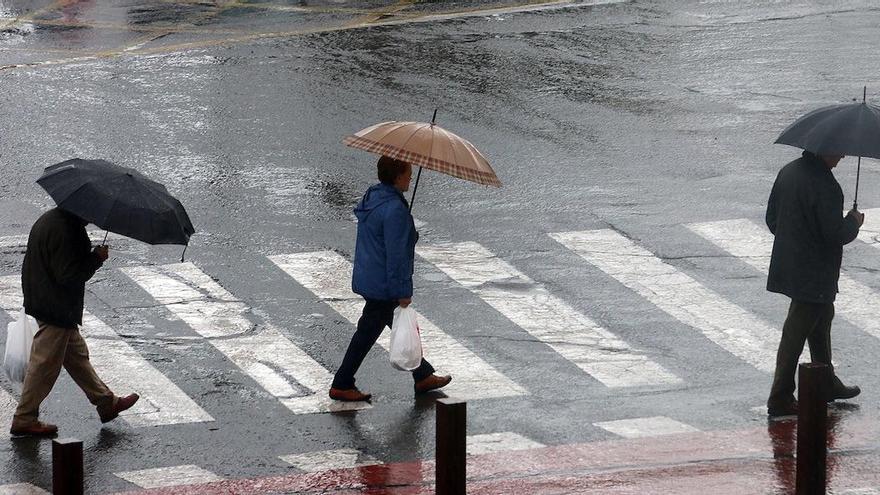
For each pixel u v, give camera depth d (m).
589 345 30.92
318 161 44.00
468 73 53.59
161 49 58.75
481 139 45.94
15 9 68.38
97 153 44.41
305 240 37.69
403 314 27.22
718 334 31.55
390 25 61.59
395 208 26.50
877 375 28.94
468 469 23.48
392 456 24.78
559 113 48.84
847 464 23.23
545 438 25.48
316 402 27.69
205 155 44.31
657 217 39.28
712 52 56.94
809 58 55.88
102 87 51.62
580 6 65.19
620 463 23.77
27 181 41.91
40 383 25.41
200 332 31.45
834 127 24.48
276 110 48.84
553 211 39.84
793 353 26.03
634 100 50.38
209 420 26.69
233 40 60.22
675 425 26.17
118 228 23.34
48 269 24.95
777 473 23.00
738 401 27.64
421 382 28.05
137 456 24.77
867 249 36.88
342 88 51.44
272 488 22.75
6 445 25.25
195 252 36.59
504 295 33.91
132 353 30.17
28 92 50.72
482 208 40.12
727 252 36.69
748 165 43.62
